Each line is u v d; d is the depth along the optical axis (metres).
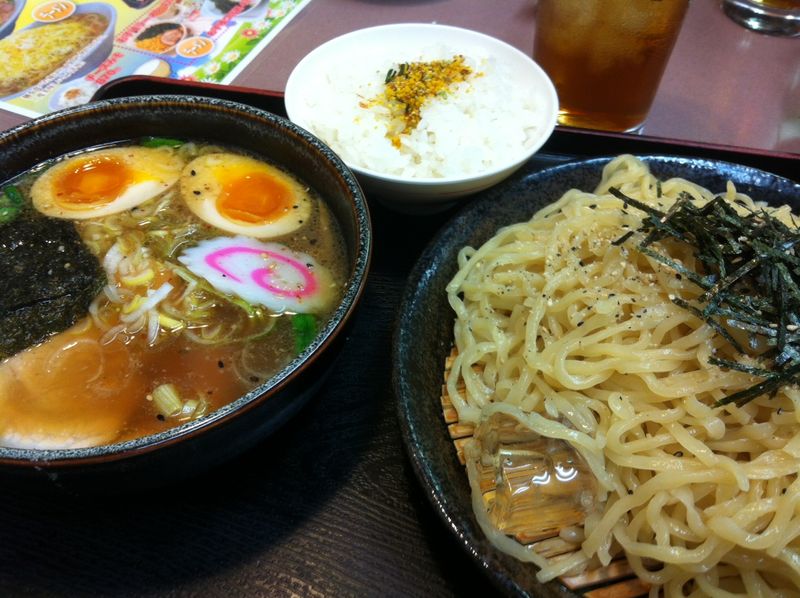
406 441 0.20
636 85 0.30
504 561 0.18
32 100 0.34
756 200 0.28
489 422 0.21
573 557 0.20
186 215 0.25
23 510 0.20
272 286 0.23
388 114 0.30
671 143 0.30
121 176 0.25
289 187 0.25
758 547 0.19
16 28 0.39
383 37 0.33
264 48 0.38
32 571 0.19
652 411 0.21
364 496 0.21
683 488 0.20
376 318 0.26
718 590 0.19
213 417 0.17
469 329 0.24
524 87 0.31
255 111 0.25
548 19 0.30
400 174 0.28
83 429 0.20
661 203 0.26
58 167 0.25
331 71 0.31
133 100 0.25
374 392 0.24
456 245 0.26
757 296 0.21
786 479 0.20
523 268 0.26
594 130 0.30
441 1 0.42
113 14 0.40
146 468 0.17
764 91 0.36
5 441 0.19
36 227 0.24
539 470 0.20
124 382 0.21
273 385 0.18
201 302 0.22
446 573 0.20
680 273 0.22
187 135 0.26
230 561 0.20
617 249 0.24
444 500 0.19
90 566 0.19
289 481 0.21
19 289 0.22
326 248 0.24
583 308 0.23
